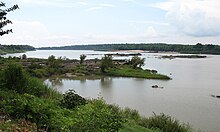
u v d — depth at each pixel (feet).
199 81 208.44
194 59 577.02
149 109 103.96
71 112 34.81
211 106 113.50
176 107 109.60
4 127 25.71
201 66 377.30
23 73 48.55
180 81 206.39
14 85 45.75
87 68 260.01
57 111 33.73
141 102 117.80
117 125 26.86
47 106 32.96
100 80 199.82
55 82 180.45
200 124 84.79
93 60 366.22
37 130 27.61
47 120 29.63
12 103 31.63
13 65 47.67
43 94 54.80
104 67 240.32
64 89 147.54
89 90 148.36
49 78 201.26
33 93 49.49
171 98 130.41
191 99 129.29
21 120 28.45
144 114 94.38
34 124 28.25
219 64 426.10
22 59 324.39
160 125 52.65
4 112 29.86
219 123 86.38
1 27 50.90
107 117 26.05
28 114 29.58
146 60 508.53
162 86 174.81
